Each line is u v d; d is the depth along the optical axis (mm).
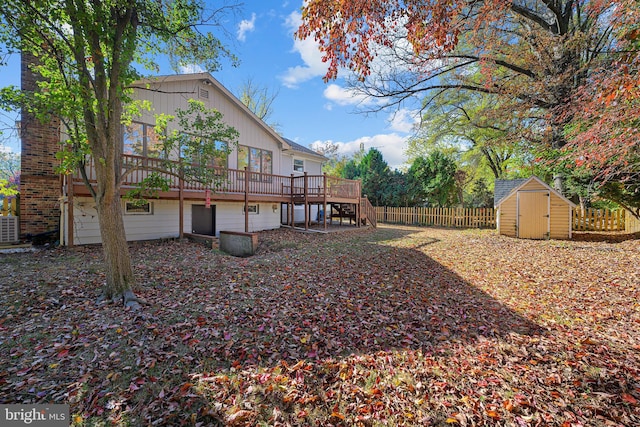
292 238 11203
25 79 7441
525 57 10711
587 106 6156
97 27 3674
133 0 4004
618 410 2432
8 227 7680
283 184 14734
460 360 3186
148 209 9586
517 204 12797
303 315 4176
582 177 10711
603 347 3434
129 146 9008
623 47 5375
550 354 3301
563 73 9719
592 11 7137
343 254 8117
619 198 10711
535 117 10734
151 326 3648
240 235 8852
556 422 2309
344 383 2775
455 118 17828
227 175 9820
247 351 3230
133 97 9102
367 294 5117
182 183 9547
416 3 4438
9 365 2818
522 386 2746
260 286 5277
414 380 2838
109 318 3809
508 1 6629
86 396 2479
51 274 5320
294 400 2535
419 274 6434
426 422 2328
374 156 23516
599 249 9023
